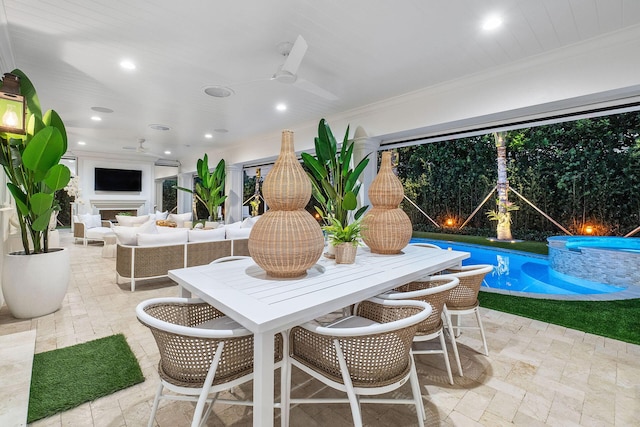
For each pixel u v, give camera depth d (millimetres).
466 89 3545
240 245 4754
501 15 2373
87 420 1558
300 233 1595
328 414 1643
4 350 2188
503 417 1615
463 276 2012
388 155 2463
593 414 1642
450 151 8258
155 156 9789
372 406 1715
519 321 2916
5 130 2381
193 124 5684
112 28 2555
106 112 4922
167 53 2975
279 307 1235
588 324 2809
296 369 2096
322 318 2512
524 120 3486
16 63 3156
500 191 7105
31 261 2777
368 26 2521
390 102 4250
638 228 5598
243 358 1278
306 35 2656
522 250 6590
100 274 4539
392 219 2359
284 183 1619
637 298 3494
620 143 5770
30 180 2736
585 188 6184
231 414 1624
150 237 3861
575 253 5238
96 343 2355
